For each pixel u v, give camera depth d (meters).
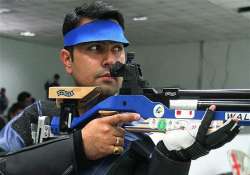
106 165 0.77
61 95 0.82
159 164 0.67
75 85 0.83
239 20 6.39
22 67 8.78
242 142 1.66
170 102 0.68
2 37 8.29
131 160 0.81
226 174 1.64
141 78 0.74
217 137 0.62
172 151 0.66
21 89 8.75
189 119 0.66
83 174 0.77
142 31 7.54
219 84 8.70
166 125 0.68
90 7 0.79
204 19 6.35
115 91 0.78
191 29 7.29
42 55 9.30
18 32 7.69
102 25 0.78
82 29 0.78
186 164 0.66
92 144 0.73
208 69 8.84
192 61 9.04
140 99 0.71
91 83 0.79
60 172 0.73
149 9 5.68
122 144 0.74
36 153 0.75
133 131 0.72
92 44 0.78
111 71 0.74
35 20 6.51
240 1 5.17
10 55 8.50
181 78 9.16
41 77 9.27
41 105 0.95
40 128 0.89
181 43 9.15
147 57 9.59
